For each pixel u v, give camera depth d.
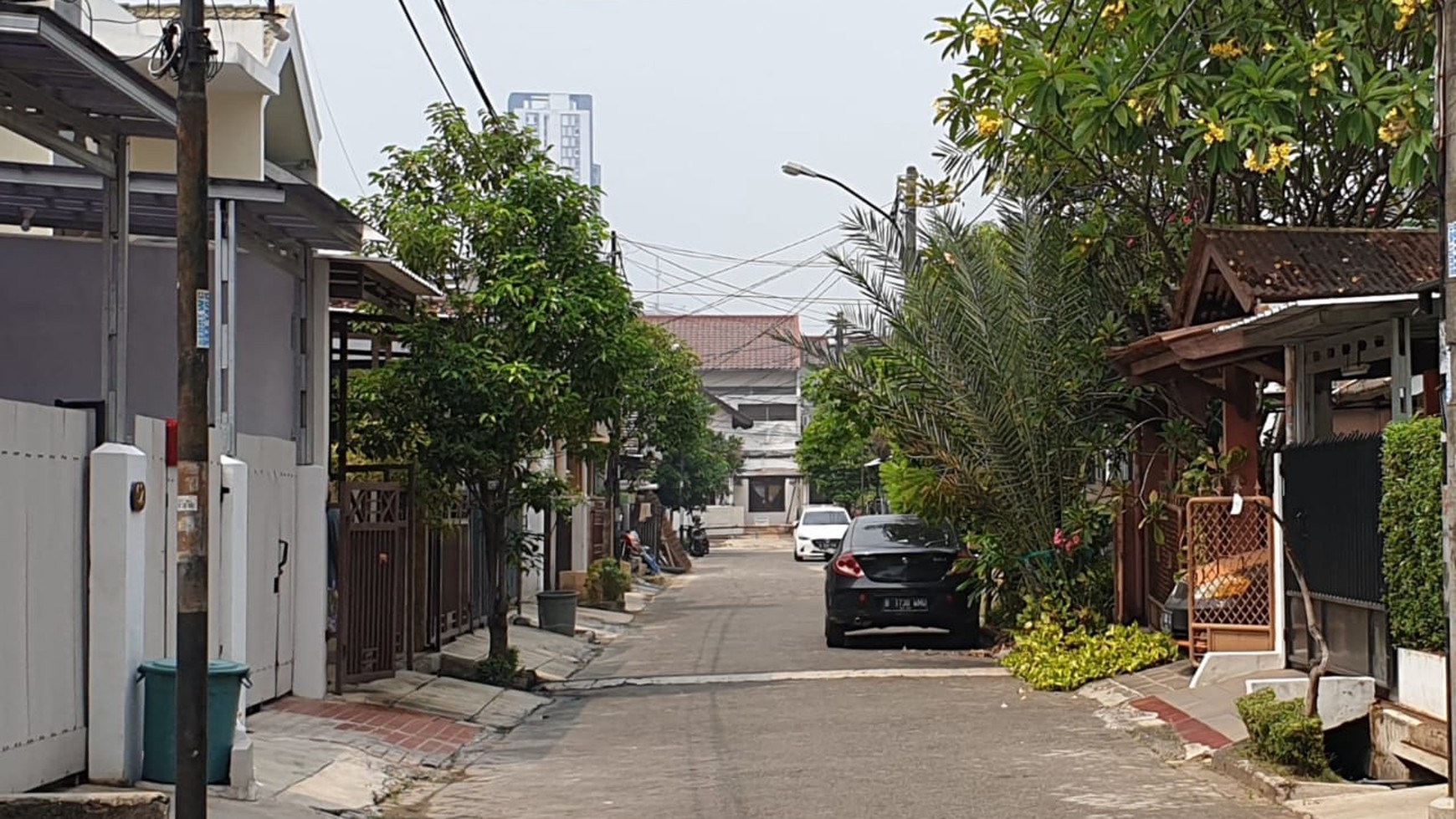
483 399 16.78
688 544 59.56
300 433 15.32
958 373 18.34
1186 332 14.45
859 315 19.08
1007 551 18.88
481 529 23.05
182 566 8.42
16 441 9.17
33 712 9.34
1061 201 18.77
